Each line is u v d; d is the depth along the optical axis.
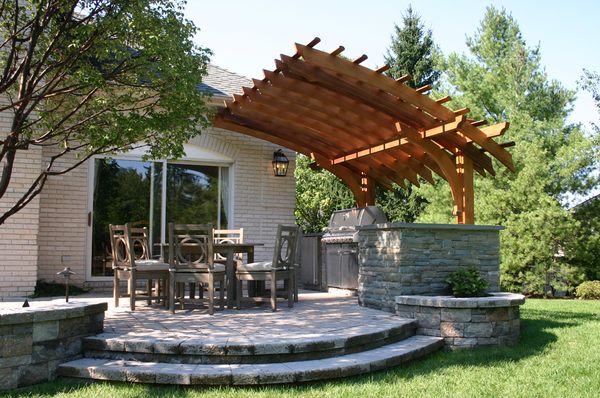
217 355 4.99
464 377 5.13
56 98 7.16
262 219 11.41
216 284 10.91
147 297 7.83
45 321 4.95
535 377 5.18
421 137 8.08
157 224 10.55
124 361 5.10
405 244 7.31
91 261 9.97
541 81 19.38
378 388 4.61
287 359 5.08
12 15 6.39
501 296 7.10
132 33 6.07
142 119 5.94
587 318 9.05
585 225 15.47
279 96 8.38
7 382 4.69
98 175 10.13
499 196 15.59
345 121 9.00
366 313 7.32
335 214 11.29
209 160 11.03
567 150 15.91
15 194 8.84
